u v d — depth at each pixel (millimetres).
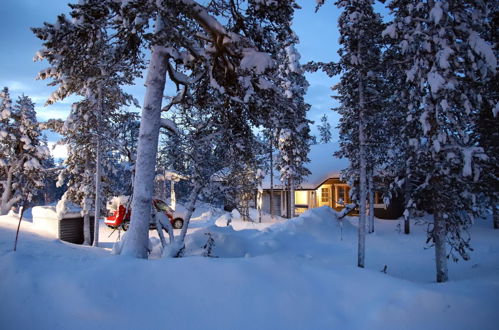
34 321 4156
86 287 4605
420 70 9414
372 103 14156
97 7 7438
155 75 8406
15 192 27188
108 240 16297
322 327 4566
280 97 9461
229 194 11125
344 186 29625
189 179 11352
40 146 26922
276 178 30641
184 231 10180
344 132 17594
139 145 8195
